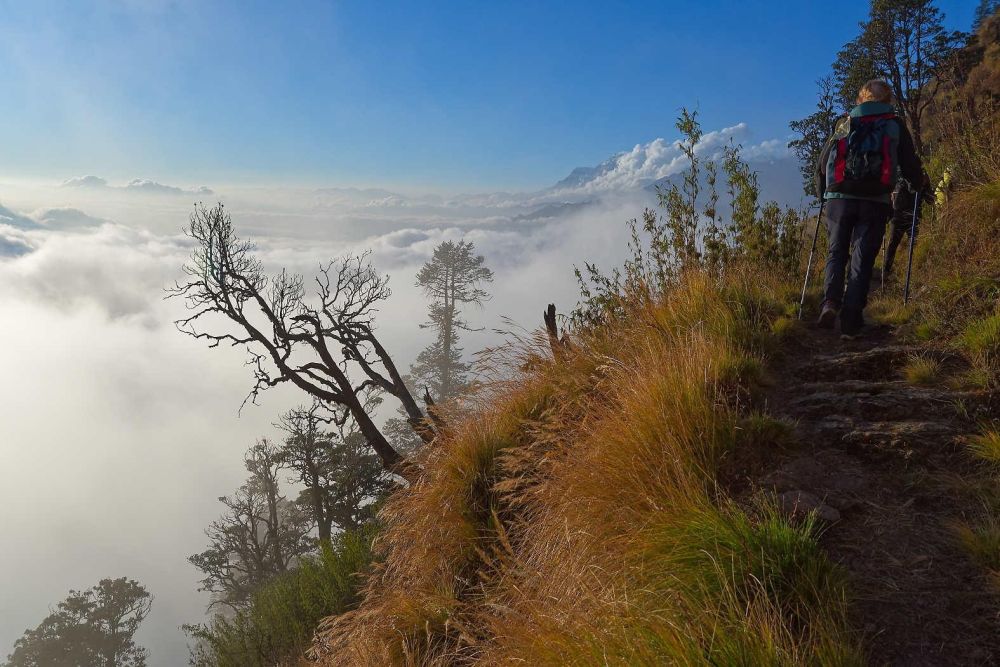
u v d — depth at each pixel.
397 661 3.48
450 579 3.85
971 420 2.84
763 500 2.49
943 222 5.25
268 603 9.03
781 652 1.74
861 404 3.10
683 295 4.59
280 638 7.92
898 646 1.87
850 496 2.53
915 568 2.13
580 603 2.38
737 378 3.42
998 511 2.29
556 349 4.64
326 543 8.58
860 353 3.75
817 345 4.23
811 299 5.15
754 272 5.58
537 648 2.23
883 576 2.13
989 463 2.54
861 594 2.07
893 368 3.56
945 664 1.79
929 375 3.28
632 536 2.50
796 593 2.00
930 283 4.58
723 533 2.21
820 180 4.65
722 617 1.91
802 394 3.43
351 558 7.89
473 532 3.93
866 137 4.27
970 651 1.81
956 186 5.82
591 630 2.07
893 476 2.62
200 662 8.84
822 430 2.96
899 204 5.41
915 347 3.67
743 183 6.04
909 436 2.76
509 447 4.25
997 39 30.20
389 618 3.72
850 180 4.27
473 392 4.81
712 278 4.89
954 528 2.26
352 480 29.25
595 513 2.81
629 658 1.88
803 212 6.78
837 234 4.39
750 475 2.76
